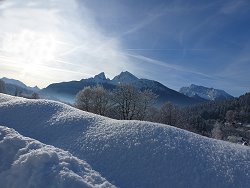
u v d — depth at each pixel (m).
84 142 9.52
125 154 8.72
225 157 8.69
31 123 11.27
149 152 8.70
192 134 10.26
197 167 8.16
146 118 45.28
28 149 8.16
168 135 9.60
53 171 7.23
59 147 9.52
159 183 7.77
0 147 8.25
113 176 8.02
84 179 7.27
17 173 7.33
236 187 7.58
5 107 12.45
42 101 12.95
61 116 11.46
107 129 10.14
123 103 44.78
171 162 8.32
